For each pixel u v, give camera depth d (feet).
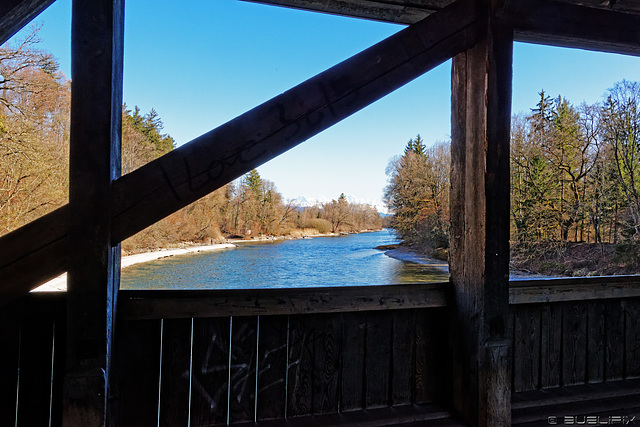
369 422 6.15
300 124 5.01
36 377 5.14
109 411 5.05
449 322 6.73
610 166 78.38
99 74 4.52
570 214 81.66
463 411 6.31
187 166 4.71
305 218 225.56
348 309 6.23
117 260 5.25
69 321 4.48
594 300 7.87
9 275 4.41
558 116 88.53
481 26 5.76
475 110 6.06
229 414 5.92
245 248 105.40
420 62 5.47
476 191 6.05
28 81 51.70
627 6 6.26
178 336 5.71
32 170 51.24
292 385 6.21
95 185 4.52
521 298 7.11
